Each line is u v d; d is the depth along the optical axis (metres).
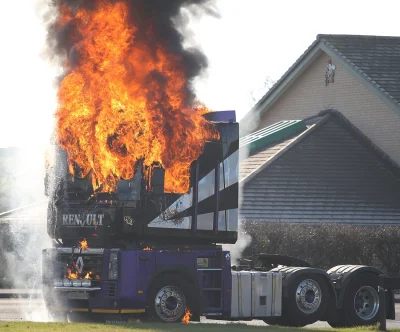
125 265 56.69
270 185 114.25
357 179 117.56
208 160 59.34
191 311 58.31
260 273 61.44
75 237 58.50
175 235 58.03
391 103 120.00
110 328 50.47
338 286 63.94
